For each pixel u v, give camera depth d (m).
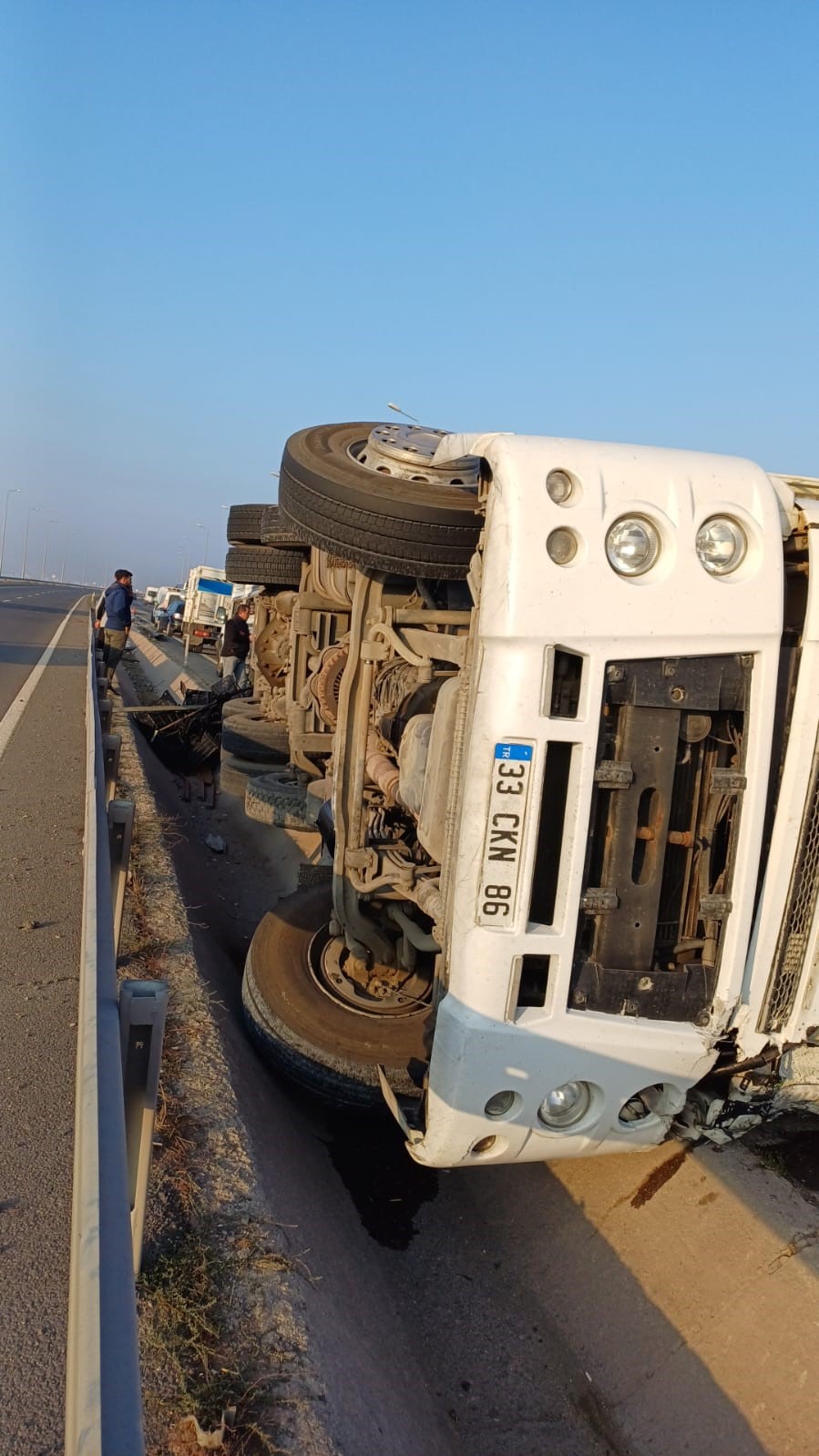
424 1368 3.29
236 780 9.51
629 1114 3.12
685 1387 3.09
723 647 2.87
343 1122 4.75
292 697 7.12
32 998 4.30
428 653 4.26
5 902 5.47
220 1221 2.92
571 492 2.83
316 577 7.01
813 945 2.99
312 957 4.74
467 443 3.19
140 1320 2.52
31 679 16.53
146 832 7.10
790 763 2.95
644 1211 3.63
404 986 4.67
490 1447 3.04
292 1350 2.48
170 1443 2.21
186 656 23.97
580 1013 2.91
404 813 4.77
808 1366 2.90
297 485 4.32
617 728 2.89
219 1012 4.43
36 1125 3.34
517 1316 3.57
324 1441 2.23
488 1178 4.29
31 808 7.62
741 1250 3.30
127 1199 1.46
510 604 2.77
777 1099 3.19
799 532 3.05
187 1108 3.50
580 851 2.85
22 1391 2.27
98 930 2.43
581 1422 3.16
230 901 8.23
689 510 2.87
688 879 3.04
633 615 2.81
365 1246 3.81
